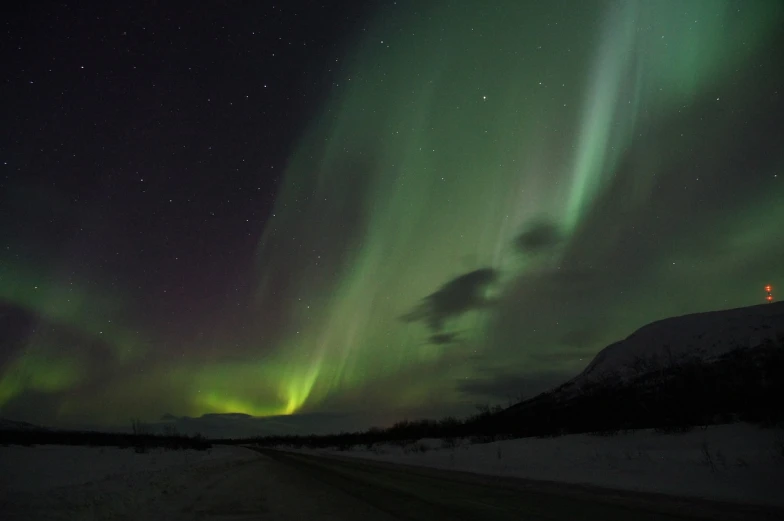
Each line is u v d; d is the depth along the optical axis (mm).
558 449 27594
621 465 18578
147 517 10875
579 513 9352
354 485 17000
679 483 13234
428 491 14422
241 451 67188
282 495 14883
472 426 60406
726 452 17219
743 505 9391
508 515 9461
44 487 17188
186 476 21656
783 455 14133
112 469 26359
